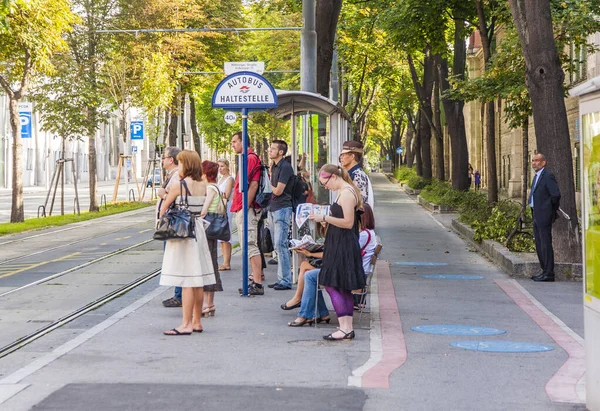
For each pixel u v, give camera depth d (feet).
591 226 24.06
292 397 26.25
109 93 162.40
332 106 55.52
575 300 48.75
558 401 26.04
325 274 35.63
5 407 25.04
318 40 80.89
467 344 35.01
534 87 60.59
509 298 49.08
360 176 42.09
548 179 56.95
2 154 271.49
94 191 141.59
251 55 211.20
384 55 170.71
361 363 31.22
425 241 89.20
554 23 80.79
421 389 27.37
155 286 53.88
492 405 25.53
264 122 230.48
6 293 50.80
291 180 50.42
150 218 122.42
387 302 46.85
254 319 40.81
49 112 132.98
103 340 35.40
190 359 31.78
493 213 79.20
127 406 25.17
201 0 176.24
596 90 23.34
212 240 43.32
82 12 143.64
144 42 159.74
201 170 37.78
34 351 34.09
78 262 67.31
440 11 105.91
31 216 133.90
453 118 140.87
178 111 180.14
